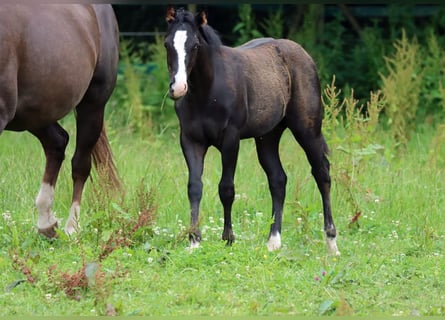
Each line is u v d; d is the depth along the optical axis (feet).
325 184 40.93
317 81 42.04
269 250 38.45
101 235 38.32
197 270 35.09
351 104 47.67
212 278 34.17
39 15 37.76
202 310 30.73
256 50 40.98
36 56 37.19
